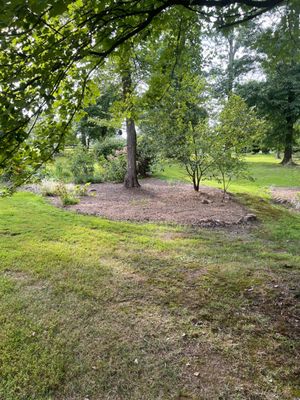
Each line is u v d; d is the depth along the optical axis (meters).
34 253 4.04
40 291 3.12
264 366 2.16
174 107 7.51
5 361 2.16
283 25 3.49
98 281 3.37
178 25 3.27
